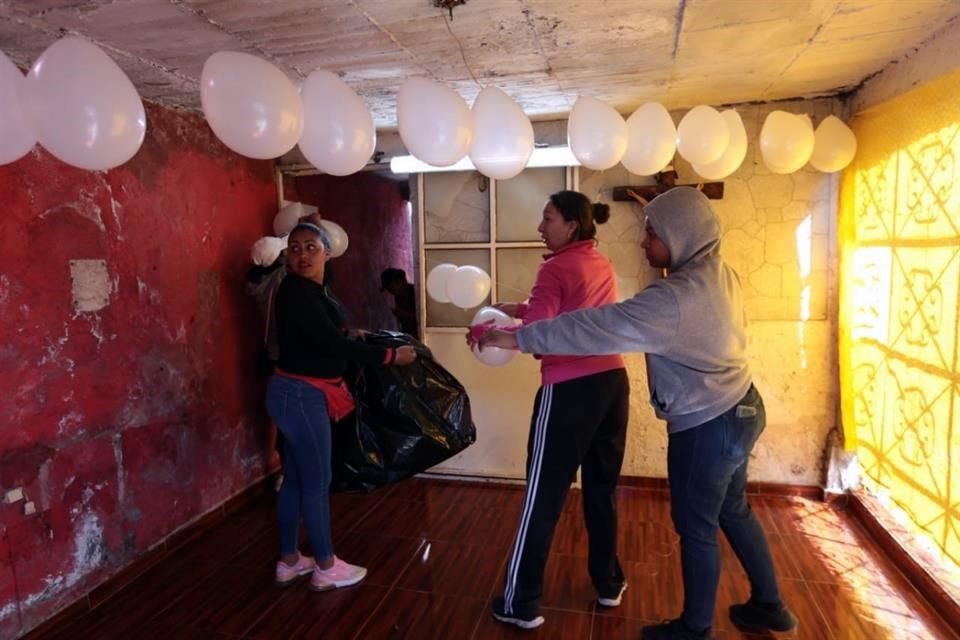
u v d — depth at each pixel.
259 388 3.28
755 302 3.01
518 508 3.06
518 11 1.72
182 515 2.74
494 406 3.34
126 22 1.73
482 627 2.11
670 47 2.06
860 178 2.63
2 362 1.99
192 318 2.80
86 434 2.28
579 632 2.07
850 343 2.77
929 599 2.17
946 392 1.98
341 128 1.74
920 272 2.13
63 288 2.19
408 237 5.98
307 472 2.30
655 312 1.68
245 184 3.18
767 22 1.85
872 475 2.60
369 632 2.11
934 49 2.01
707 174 2.56
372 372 2.47
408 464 2.49
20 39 1.85
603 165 2.18
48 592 2.14
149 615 2.23
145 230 2.54
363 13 1.71
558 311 2.02
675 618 2.12
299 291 2.23
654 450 3.19
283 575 2.40
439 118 1.79
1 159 1.43
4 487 2.00
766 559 2.00
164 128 2.65
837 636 2.01
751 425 1.79
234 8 1.65
